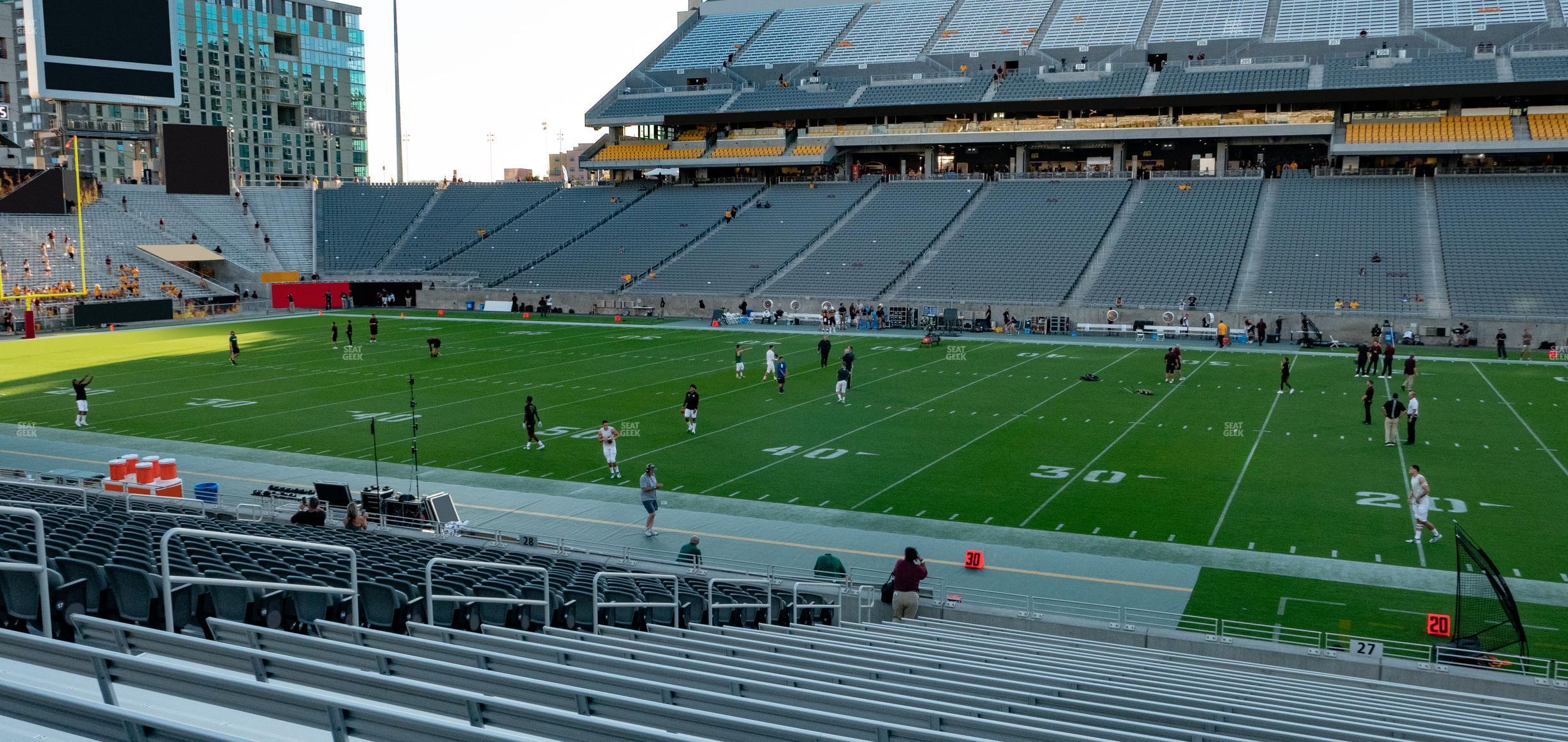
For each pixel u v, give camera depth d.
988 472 23.58
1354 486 22.03
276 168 137.12
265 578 9.31
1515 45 60.91
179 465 24.67
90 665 4.86
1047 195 63.34
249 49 132.88
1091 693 8.27
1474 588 15.18
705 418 30.09
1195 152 67.31
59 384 36.47
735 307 58.78
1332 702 9.52
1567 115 57.19
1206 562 17.45
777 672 8.24
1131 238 57.09
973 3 81.19
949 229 61.81
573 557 16.42
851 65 75.62
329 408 31.70
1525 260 48.56
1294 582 16.44
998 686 8.59
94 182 67.19
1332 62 62.53
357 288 68.12
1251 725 7.57
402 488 22.66
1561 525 19.02
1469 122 58.53
